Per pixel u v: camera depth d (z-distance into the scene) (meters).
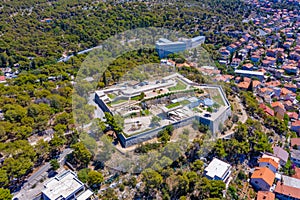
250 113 122.44
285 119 128.12
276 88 152.12
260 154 101.19
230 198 82.25
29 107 106.62
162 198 79.19
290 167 99.75
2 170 78.44
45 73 151.12
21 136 95.62
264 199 80.50
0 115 109.31
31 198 78.12
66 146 98.88
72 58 169.38
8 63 178.62
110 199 78.81
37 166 90.06
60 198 74.38
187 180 80.06
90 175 81.31
